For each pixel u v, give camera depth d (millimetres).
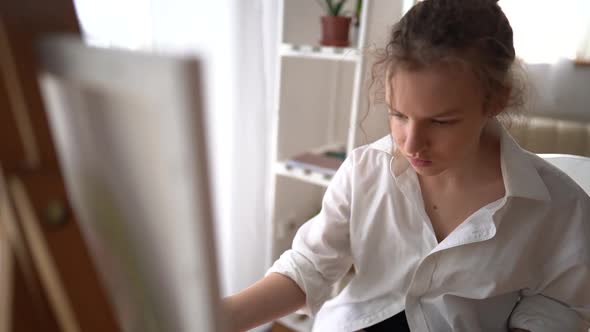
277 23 1293
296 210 1621
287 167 1308
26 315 280
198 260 229
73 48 215
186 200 210
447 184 689
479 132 577
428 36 504
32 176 243
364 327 756
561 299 669
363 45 1036
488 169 673
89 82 220
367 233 757
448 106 502
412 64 498
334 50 1096
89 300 269
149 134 211
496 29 530
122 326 316
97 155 257
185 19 980
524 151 679
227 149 1187
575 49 1575
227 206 1237
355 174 768
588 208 631
